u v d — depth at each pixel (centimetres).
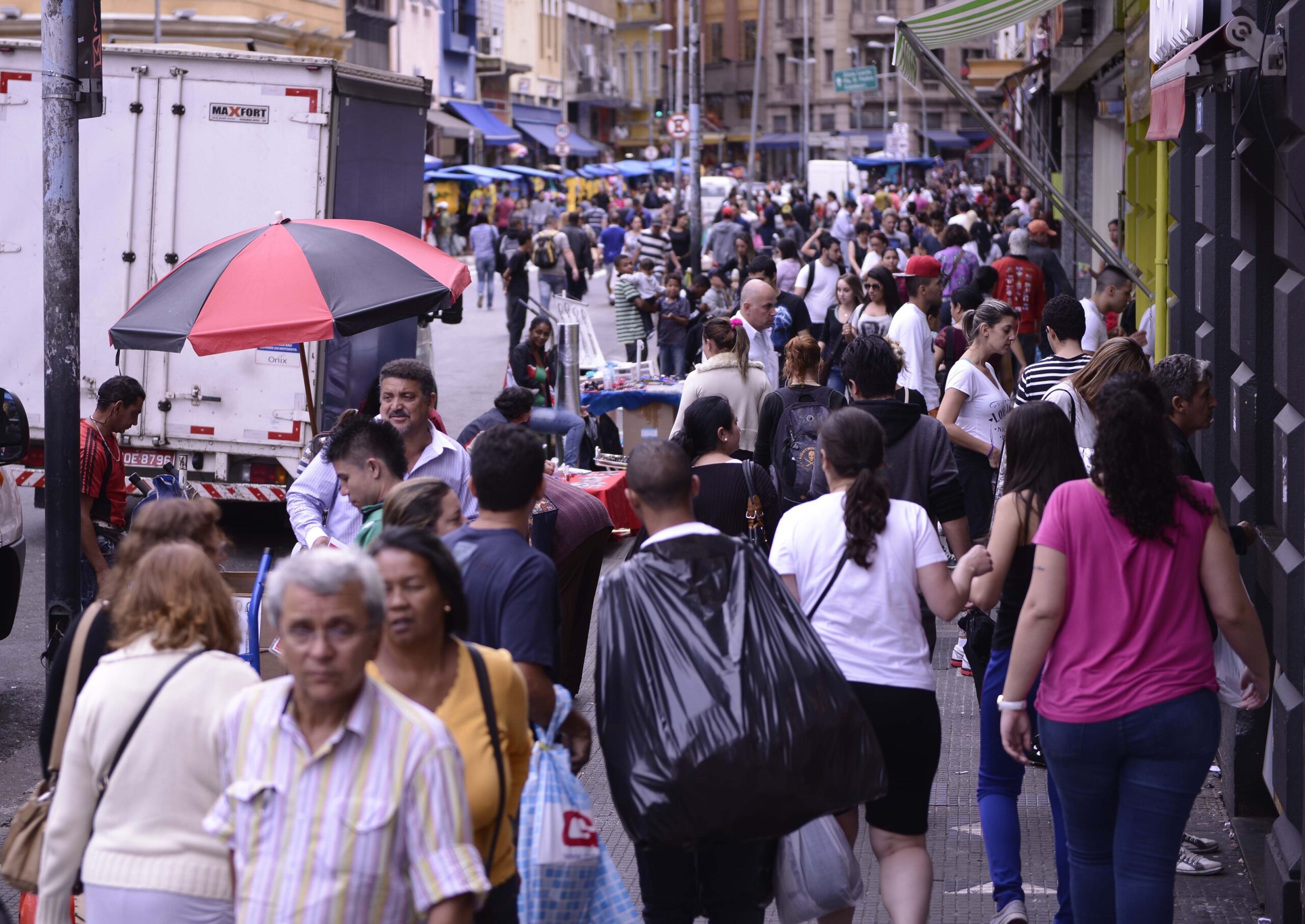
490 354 4100
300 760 539
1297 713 866
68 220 1164
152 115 1961
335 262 1346
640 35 18112
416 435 1104
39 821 685
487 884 540
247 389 1978
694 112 5278
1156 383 798
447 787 542
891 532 825
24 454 1252
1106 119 4266
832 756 696
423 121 2252
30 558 1967
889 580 818
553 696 726
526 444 759
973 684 1409
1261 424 1038
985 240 5334
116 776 606
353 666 530
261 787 537
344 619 527
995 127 2027
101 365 1997
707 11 19538
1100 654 741
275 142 1952
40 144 1988
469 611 730
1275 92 924
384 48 8362
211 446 1991
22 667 1526
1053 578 750
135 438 2000
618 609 733
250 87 1947
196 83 1953
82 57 1156
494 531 752
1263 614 1028
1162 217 1773
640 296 3428
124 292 1983
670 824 686
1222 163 1141
